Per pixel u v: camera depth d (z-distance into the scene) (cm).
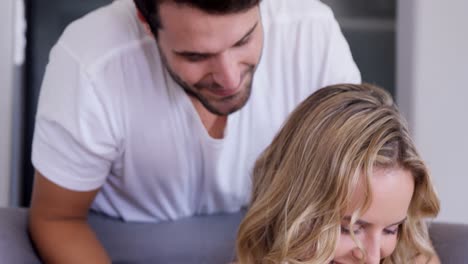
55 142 113
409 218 108
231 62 97
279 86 121
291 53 120
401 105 192
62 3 184
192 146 120
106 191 132
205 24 93
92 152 112
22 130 187
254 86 119
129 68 113
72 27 117
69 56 113
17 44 181
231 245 126
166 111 116
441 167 189
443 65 186
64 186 115
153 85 114
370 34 195
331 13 124
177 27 94
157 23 98
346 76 122
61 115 110
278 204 104
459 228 125
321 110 103
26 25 184
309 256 101
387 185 96
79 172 115
